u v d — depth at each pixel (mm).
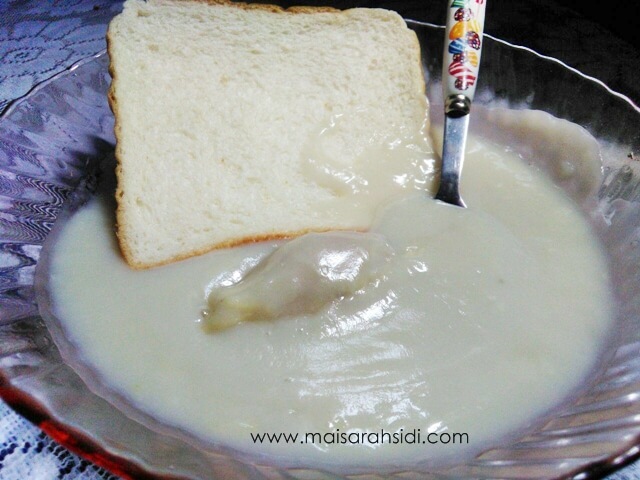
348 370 147
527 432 133
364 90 205
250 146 190
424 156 203
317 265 157
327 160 194
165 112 185
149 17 191
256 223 182
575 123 202
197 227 179
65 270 172
